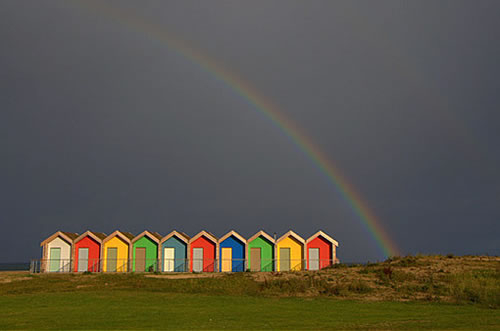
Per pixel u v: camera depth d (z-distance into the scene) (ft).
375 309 80.89
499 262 125.90
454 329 62.64
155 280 123.85
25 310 80.43
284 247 179.93
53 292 105.70
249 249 180.96
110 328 64.13
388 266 125.59
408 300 91.20
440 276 109.19
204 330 62.39
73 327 65.05
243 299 92.89
